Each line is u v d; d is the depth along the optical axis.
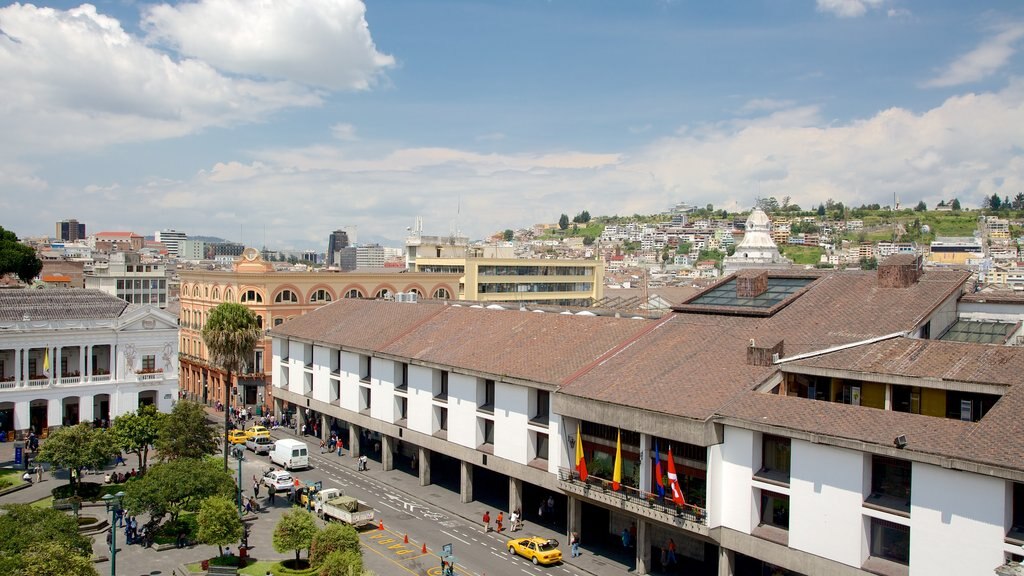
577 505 57.72
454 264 152.25
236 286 110.81
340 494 66.50
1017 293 57.09
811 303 57.62
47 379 86.12
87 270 187.38
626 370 56.25
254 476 76.81
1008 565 32.25
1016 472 34.88
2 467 75.19
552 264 163.12
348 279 120.50
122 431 69.25
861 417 42.81
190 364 123.00
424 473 75.19
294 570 52.19
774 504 46.94
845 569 41.81
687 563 55.53
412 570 54.00
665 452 52.72
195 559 55.22
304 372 93.31
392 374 77.75
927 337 52.22
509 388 63.16
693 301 65.69
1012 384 40.44
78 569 40.25
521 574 53.53
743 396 48.00
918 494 38.88
